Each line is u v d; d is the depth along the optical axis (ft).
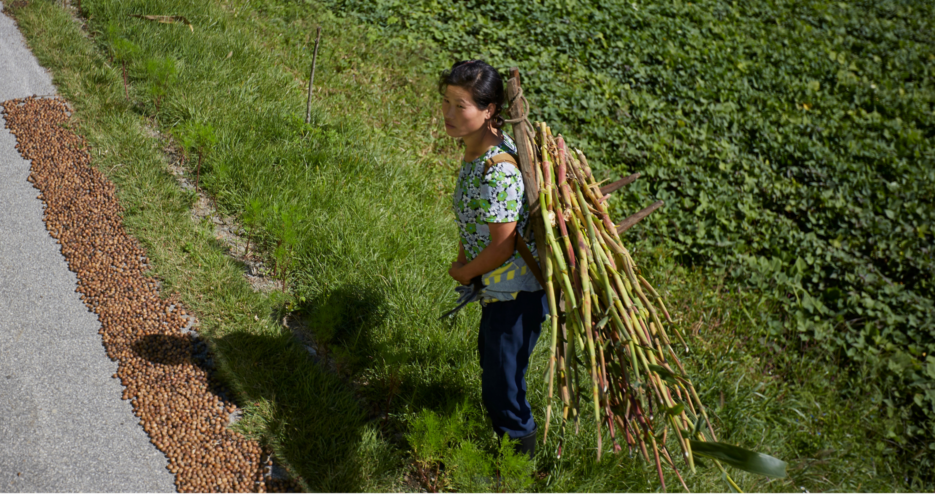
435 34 23.50
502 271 8.11
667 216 18.84
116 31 16.06
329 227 12.91
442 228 14.57
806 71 30.58
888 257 20.06
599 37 26.86
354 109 18.40
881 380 16.06
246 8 21.18
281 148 14.79
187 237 12.06
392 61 21.39
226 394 9.70
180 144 14.11
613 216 18.13
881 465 13.52
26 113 13.78
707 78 26.76
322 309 10.22
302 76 18.95
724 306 16.21
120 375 9.55
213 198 13.32
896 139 27.53
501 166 7.57
